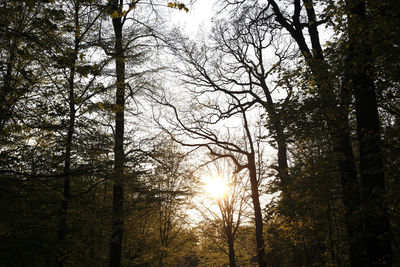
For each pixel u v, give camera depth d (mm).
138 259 17906
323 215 10117
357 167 8875
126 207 12859
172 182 17031
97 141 11219
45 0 7133
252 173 18812
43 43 8312
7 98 9148
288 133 8992
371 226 7090
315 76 8422
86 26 11445
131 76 12742
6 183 8719
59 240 10336
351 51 7379
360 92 7543
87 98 10578
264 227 18156
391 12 5965
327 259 10812
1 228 9633
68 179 10484
